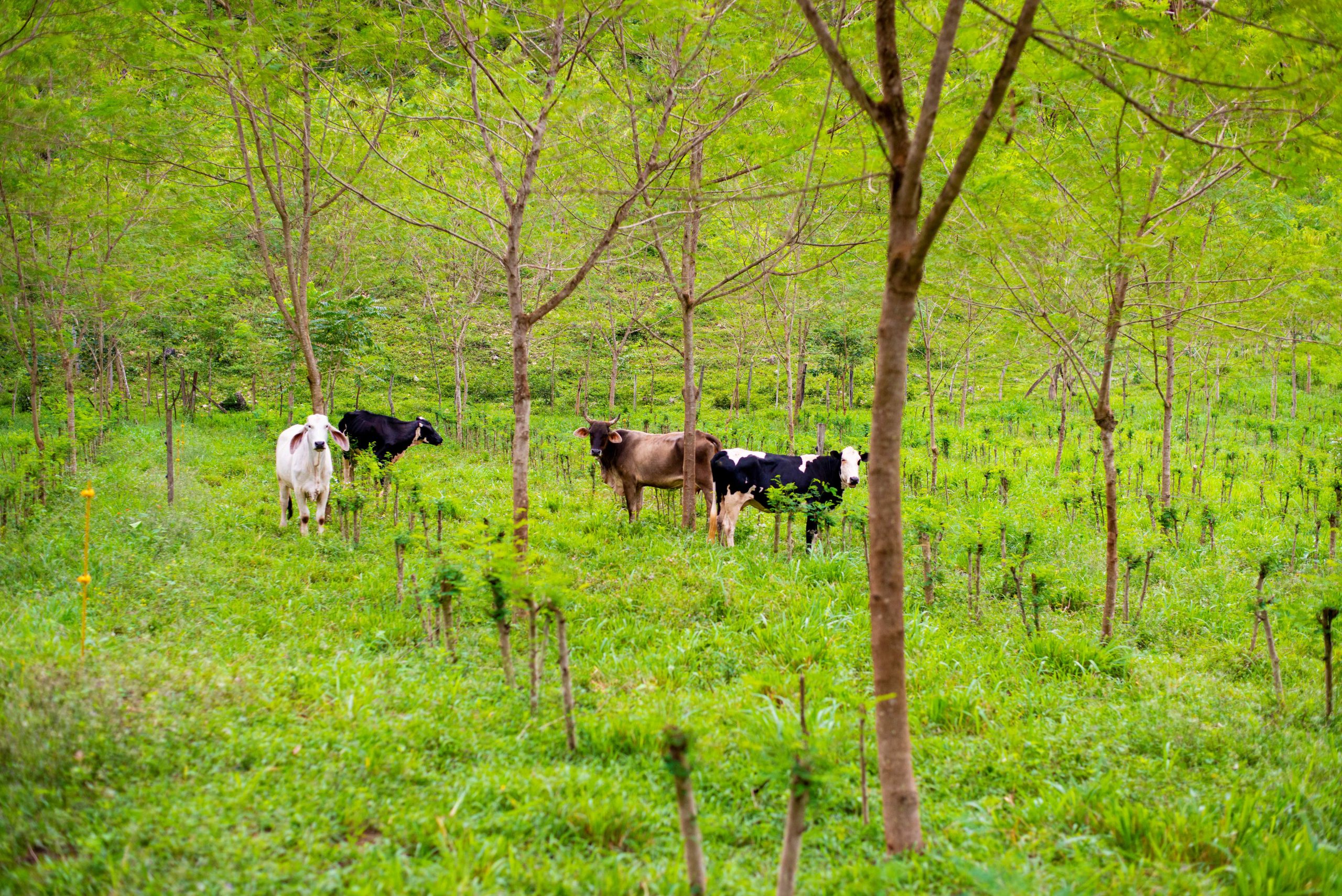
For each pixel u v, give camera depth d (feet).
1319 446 66.59
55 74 32.71
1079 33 22.77
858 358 110.11
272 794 15.44
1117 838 15.89
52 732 15.74
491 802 15.93
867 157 30.22
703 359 101.55
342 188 49.60
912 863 14.47
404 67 37.70
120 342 76.33
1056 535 39.47
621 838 15.24
